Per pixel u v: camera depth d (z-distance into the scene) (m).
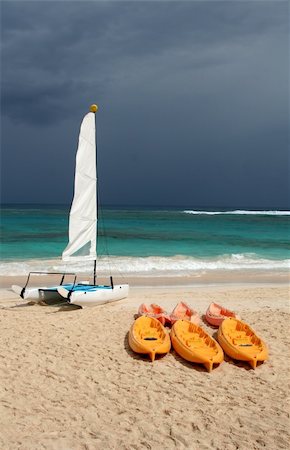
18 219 60.56
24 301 15.05
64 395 8.00
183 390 8.38
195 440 6.73
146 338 10.60
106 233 41.84
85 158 14.57
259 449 6.57
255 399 8.12
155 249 29.75
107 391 8.20
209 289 17.77
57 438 6.66
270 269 23.20
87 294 13.79
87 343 10.59
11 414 7.27
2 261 22.95
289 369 9.54
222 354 9.71
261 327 12.27
